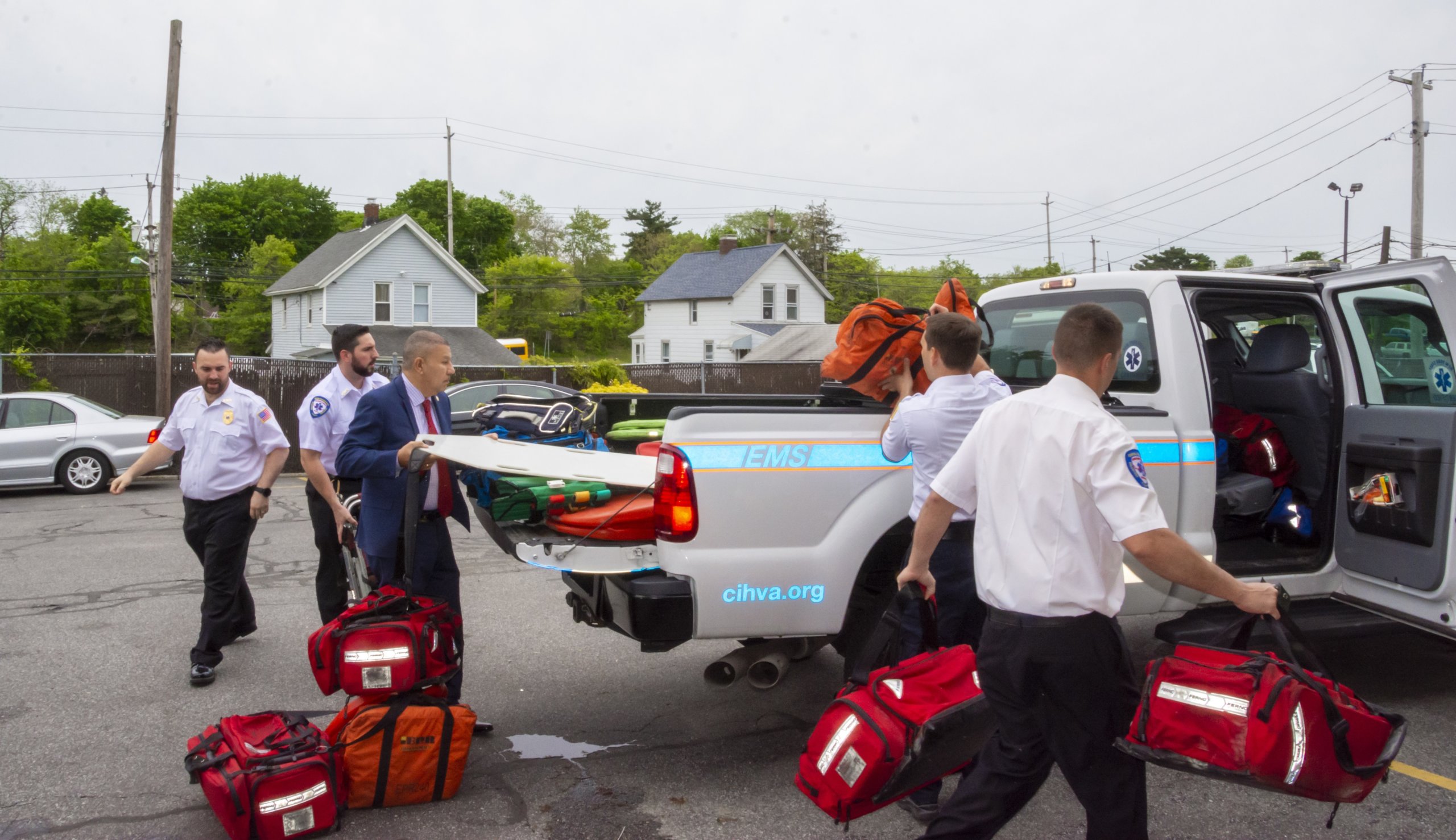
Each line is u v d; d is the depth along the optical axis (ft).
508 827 11.18
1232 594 7.84
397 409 13.24
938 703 9.02
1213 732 7.54
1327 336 15.71
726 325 152.87
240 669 16.96
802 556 12.03
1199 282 14.94
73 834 10.99
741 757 13.30
